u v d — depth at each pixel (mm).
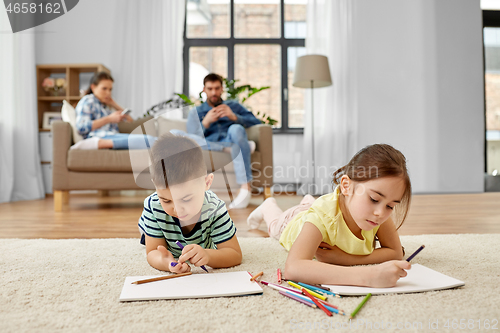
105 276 921
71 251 1231
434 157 4434
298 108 4738
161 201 825
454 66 4473
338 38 4398
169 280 851
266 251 1233
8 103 3527
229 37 4727
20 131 3760
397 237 1084
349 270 810
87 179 2646
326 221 967
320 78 3855
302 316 654
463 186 4434
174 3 4449
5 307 709
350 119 4414
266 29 4758
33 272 963
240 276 878
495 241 1366
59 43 4488
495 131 4750
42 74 4238
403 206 1000
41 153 4086
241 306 701
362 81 4508
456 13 4473
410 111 4484
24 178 3764
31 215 2379
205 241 1031
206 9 4727
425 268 928
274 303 717
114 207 2830
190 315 659
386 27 4512
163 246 981
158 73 4430
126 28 4484
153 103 4414
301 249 905
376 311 668
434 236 1488
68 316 662
